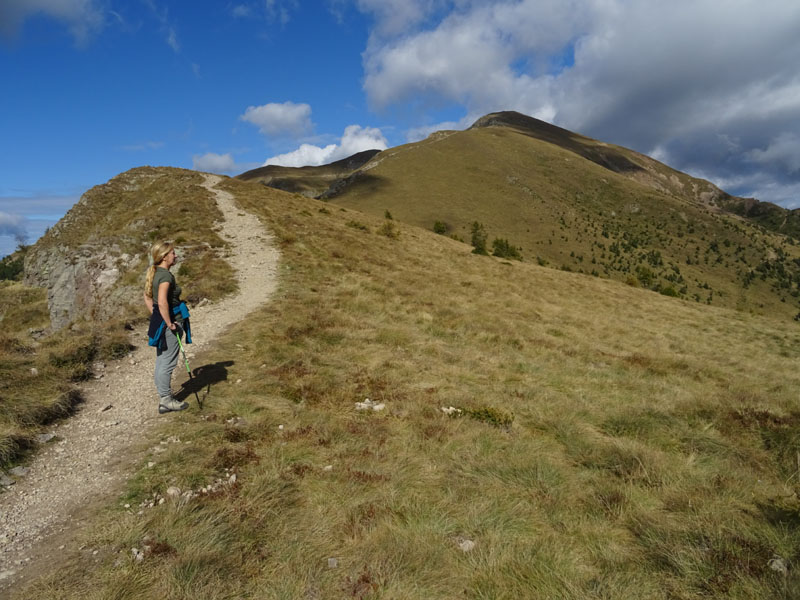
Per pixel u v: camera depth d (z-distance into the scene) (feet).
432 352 37.22
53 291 98.53
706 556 12.87
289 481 16.38
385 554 12.60
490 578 11.98
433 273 86.12
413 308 53.72
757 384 41.16
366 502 15.24
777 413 26.86
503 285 89.92
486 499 15.78
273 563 12.30
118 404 23.59
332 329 39.14
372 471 17.43
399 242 117.70
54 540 13.17
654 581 12.08
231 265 66.18
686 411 27.76
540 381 32.99
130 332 37.27
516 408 26.37
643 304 110.32
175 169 187.11
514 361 37.93
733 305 591.37
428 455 19.27
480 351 40.27
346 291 56.80
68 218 171.73
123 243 90.53
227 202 119.75
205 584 11.23
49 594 10.92
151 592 11.03
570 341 51.01
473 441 20.85
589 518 15.33
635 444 21.12
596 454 20.33
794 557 12.98
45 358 27.37
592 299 100.78
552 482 17.38
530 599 11.38
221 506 14.61
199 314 44.16
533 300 80.69
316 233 98.84
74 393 23.89
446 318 51.70
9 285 200.95
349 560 12.49
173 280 21.49
